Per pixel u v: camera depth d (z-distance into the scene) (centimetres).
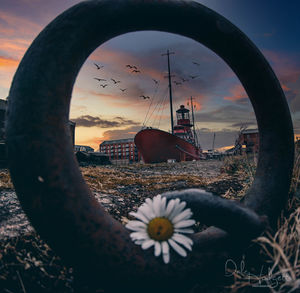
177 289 104
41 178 88
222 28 131
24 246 149
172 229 97
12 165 93
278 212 139
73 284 114
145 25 126
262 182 144
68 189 91
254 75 141
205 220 112
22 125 92
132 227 97
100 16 112
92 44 115
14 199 273
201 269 105
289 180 142
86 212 93
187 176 638
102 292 105
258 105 149
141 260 95
